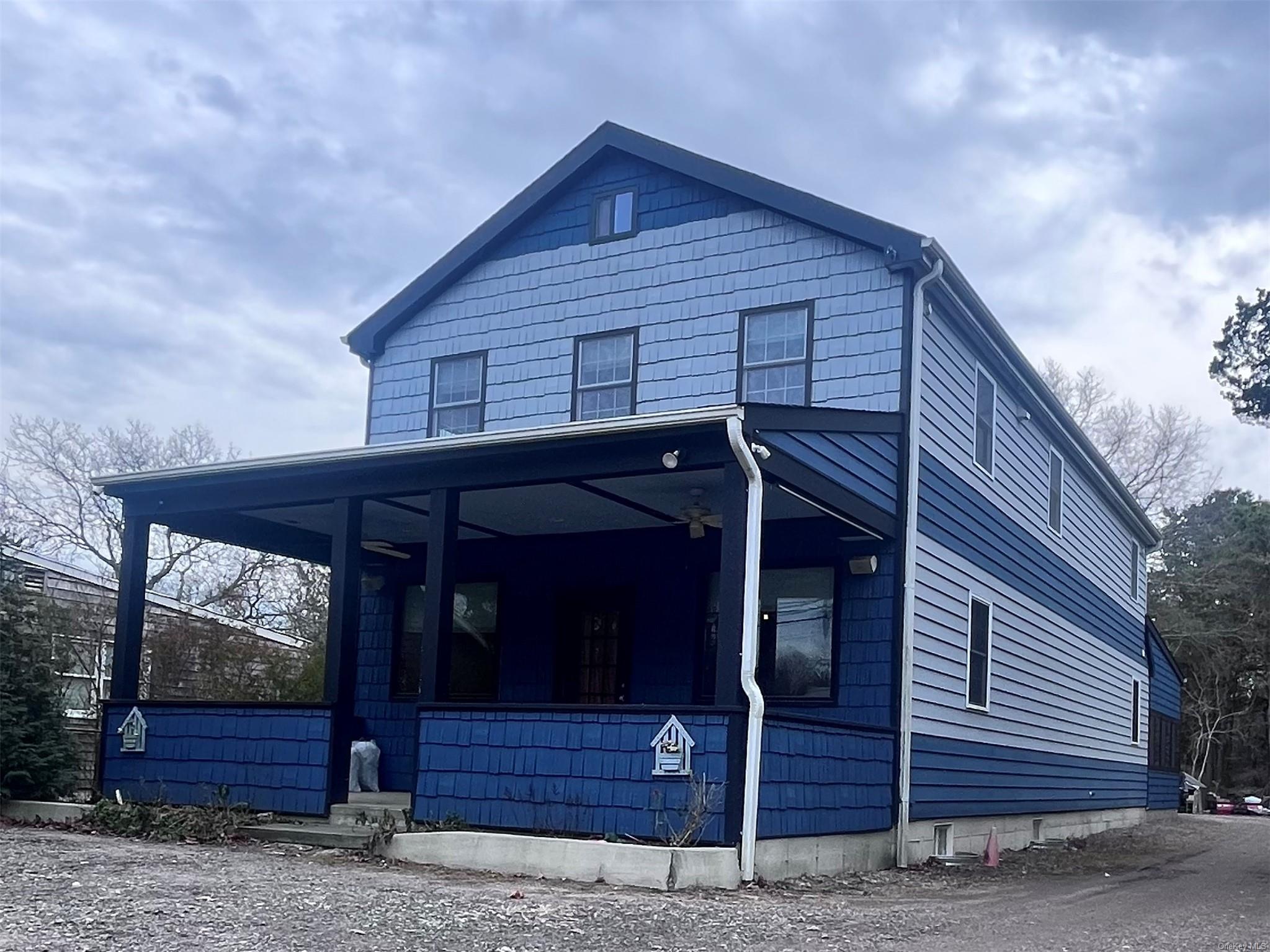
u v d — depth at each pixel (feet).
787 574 44.24
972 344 49.01
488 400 51.67
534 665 49.47
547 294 51.21
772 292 45.73
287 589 98.43
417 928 22.86
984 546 50.03
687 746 31.68
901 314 42.91
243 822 36.78
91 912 22.94
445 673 36.11
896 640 41.42
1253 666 151.64
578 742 33.19
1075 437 62.18
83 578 65.87
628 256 49.42
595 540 49.14
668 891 29.63
